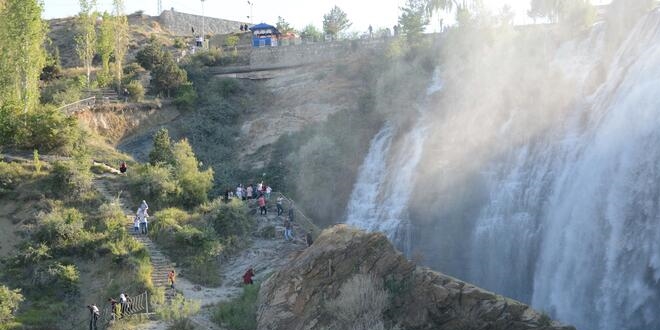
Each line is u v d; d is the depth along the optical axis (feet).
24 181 161.38
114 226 148.77
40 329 123.03
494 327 111.14
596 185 143.84
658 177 134.31
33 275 134.21
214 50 260.83
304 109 214.90
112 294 130.31
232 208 157.48
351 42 236.02
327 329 113.19
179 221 155.53
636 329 127.03
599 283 135.33
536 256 149.59
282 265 141.08
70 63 297.74
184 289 134.41
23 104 187.21
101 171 175.63
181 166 173.78
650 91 143.33
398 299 115.85
